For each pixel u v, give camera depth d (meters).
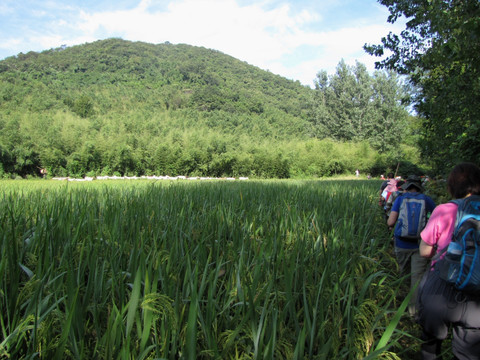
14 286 2.69
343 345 2.94
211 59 181.38
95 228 4.58
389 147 56.12
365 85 61.72
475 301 2.65
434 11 7.29
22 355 2.45
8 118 39.22
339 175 50.38
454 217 2.96
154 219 5.41
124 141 39.56
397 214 5.05
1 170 29.86
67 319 2.10
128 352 2.11
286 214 6.23
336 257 3.95
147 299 2.24
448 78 7.91
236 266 3.31
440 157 9.70
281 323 2.61
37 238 3.79
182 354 2.26
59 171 33.34
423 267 4.66
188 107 98.50
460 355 2.76
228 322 2.76
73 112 66.06
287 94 147.50
